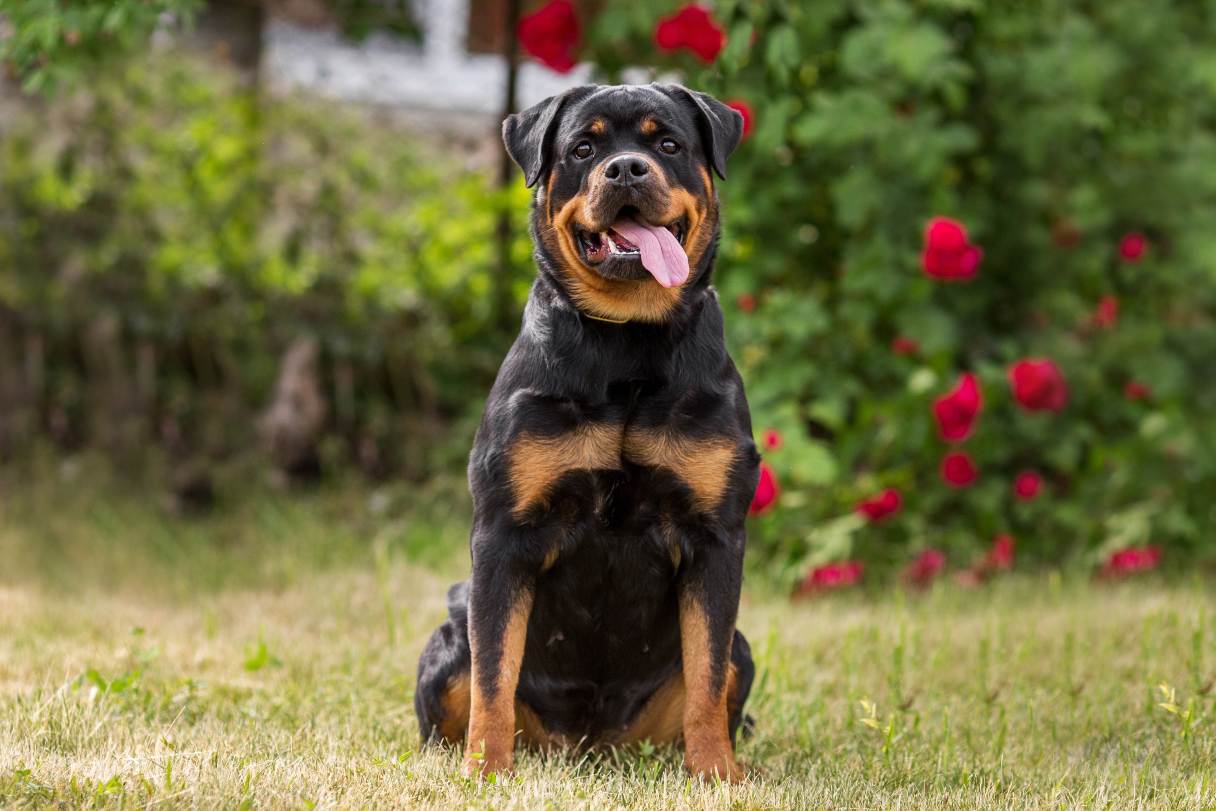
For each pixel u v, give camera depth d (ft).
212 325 30.94
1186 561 26.32
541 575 14.66
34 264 30.60
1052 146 27.22
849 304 25.70
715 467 14.26
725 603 14.33
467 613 15.03
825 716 17.30
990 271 27.71
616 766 15.24
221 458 30.58
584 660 15.15
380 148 33.37
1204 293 28.89
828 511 25.05
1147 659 18.71
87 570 25.89
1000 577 25.31
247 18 35.37
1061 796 13.47
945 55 25.25
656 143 14.79
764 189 25.81
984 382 25.76
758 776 14.43
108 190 31.19
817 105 24.61
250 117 32.12
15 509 28.07
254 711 16.08
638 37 27.55
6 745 13.52
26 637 19.66
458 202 32.37
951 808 13.01
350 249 31.96
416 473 31.14
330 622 22.29
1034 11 26.78
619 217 14.25
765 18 23.52
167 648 19.39
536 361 14.38
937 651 19.56
